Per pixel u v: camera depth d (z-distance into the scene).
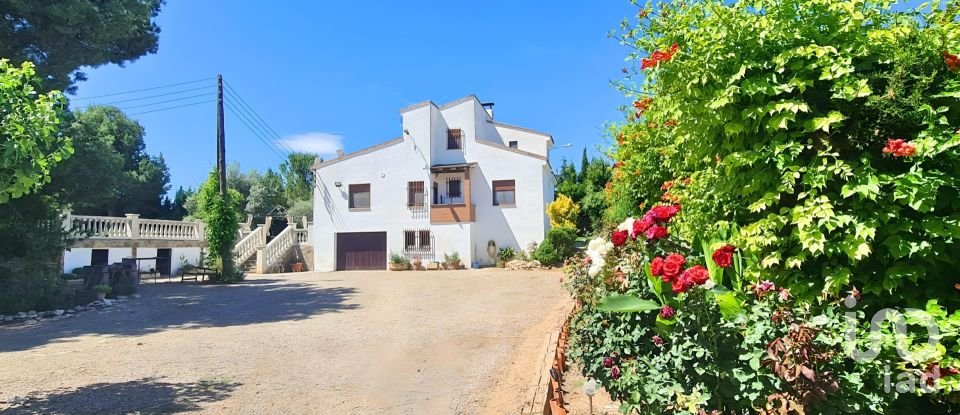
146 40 14.45
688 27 3.77
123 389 5.75
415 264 25.30
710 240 3.38
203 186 21.67
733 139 3.35
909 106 2.64
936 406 2.62
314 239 27.45
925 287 2.71
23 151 4.93
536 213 25.91
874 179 2.63
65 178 12.91
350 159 27.56
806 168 2.90
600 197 29.50
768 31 3.04
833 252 2.79
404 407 5.00
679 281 2.57
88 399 5.40
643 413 2.92
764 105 3.12
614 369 3.23
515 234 26.05
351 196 27.50
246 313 11.84
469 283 17.16
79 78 14.44
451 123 27.86
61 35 12.11
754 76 3.15
